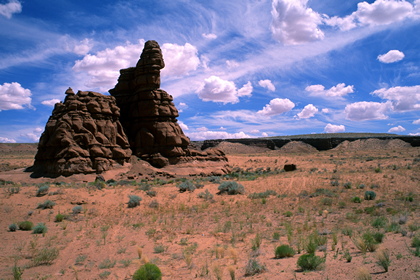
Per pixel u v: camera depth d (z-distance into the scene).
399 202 22.20
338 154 101.25
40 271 10.52
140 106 56.56
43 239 15.53
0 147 133.12
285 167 51.81
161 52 59.53
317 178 35.81
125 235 16.31
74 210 22.06
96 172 44.06
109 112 49.62
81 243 14.71
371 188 28.39
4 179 42.25
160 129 55.19
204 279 8.30
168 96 58.31
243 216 20.00
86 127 46.09
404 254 8.30
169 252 12.43
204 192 28.81
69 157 42.88
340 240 12.05
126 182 38.06
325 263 8.30
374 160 63.56
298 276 7.24
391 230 13.12
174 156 54.56
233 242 13.34
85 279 9.37
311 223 16.84
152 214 21.86
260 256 10.49
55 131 44.78
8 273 10.23
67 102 46.75
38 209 22.72
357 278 6.32
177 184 35.50
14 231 17.44
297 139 151.62
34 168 46.25
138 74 58.03
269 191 27.91
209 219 19.67
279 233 14.77
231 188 28.36
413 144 127.38
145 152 54.38
